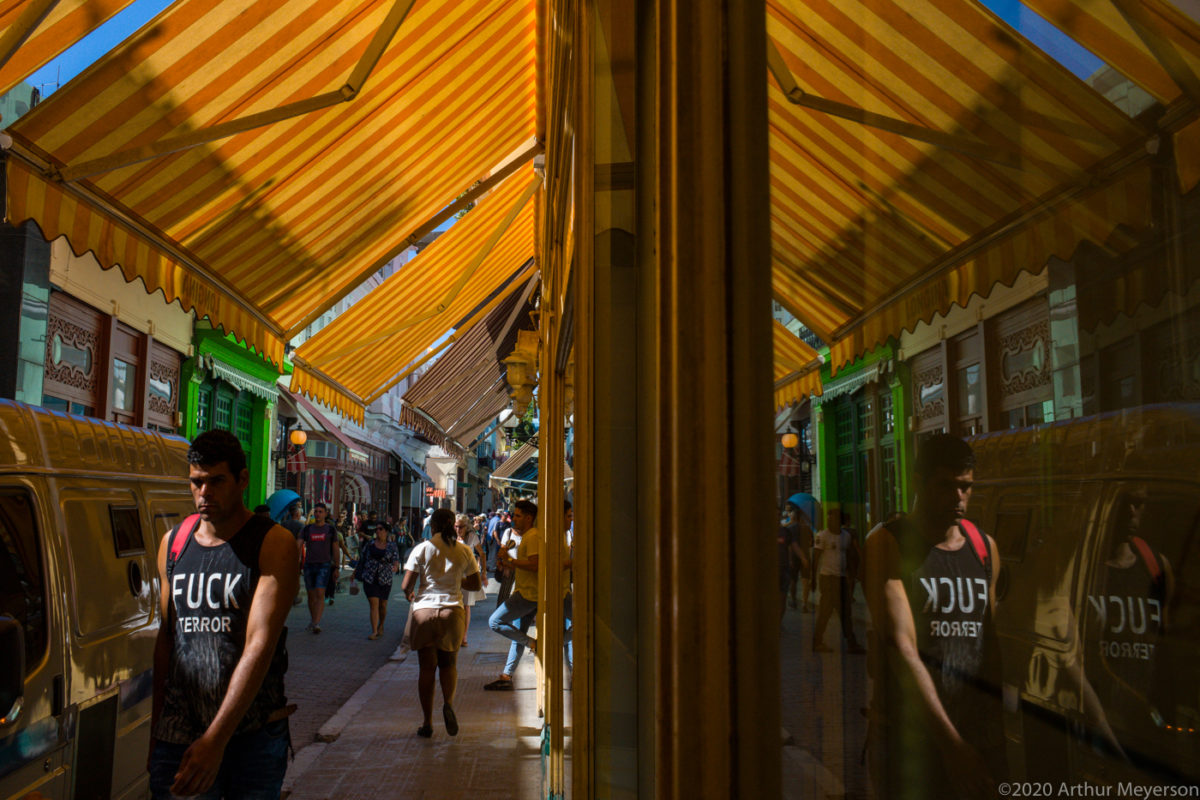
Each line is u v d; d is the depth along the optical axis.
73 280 10.08
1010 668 0.41
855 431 0.55
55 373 9.94
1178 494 0.36
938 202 0.46
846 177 0.58
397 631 13.77
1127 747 0.37
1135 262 0.36
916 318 0.48
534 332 11.53
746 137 0.65
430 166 6.35
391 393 32.22
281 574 2.89
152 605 4.47
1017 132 0.42
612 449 1.57
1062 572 0.39
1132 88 0.38
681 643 0.64
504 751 6.34
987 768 0.42
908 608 0.46
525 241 11.40
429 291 9.41
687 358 0.65
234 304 5.93
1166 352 0.36
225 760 2.85
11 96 8.99
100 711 3.71
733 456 0.63
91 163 3.78
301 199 5.50
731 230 0.65
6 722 2.94
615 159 1.58
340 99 3.85
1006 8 0.43
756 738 0.61
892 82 0.51
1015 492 0.41
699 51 0.66
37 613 3.31
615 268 1.55
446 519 6.99
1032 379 0.40
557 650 3.21
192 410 14.19
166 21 3.66
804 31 0.64
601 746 1.70
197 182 4.55
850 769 0.53
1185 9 0.36
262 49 4.11
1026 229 0.41
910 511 0.47
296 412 21.28
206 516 2.90
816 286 0.60
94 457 4.20
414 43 4.75
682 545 0.64
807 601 0.59
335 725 7.04
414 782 5.60
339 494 27.66
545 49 5.09
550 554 3.92
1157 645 0.36
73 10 3.66
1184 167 0.36
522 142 7.95
